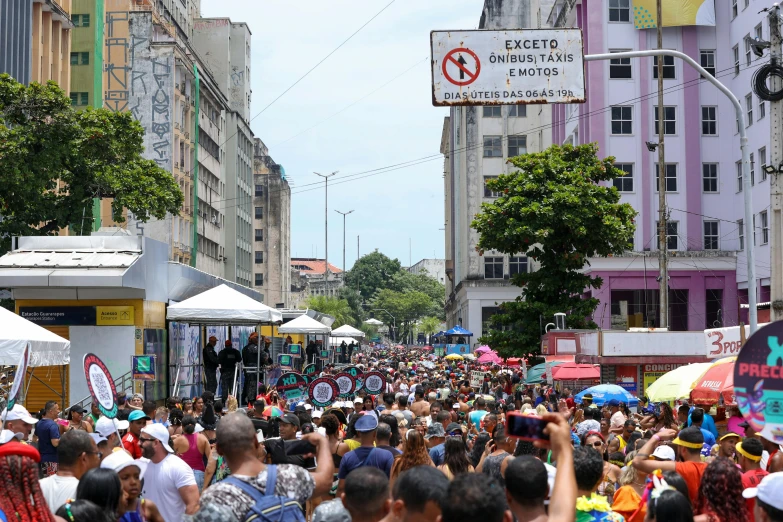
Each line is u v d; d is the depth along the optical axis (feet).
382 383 80.07
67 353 63.41
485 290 275.18
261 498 19.49
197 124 272.92
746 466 30.71
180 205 149.59
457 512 14.51
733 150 187.42
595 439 40.83
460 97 54.75
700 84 189.57
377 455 35.24
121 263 86.12
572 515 15.65
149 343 91.40
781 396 22.57
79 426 51.65
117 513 22.16
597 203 132.16
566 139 212.23
